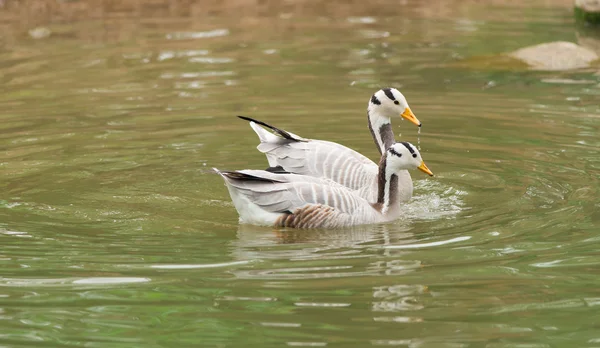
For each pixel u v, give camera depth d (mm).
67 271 12031
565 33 28281
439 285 11484
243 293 11258
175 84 22938
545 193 15578
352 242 13453
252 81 23250
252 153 18062
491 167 17172
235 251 12969
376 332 10078
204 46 26797
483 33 28469
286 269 12141
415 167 14812
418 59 25484
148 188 16094
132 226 14148
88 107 21078
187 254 12812
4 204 15039
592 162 17109
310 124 19688
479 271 11984
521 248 12891
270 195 14289
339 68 24453
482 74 24016
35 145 18391
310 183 14531
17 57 25531
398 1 33594
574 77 23750
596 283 11477
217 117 20281
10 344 9883
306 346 9727
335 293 11234
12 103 21422
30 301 11039
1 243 13148
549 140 18547
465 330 10141
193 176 16781
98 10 31547
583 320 10375
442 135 19156
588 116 20062
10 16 30531
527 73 24250
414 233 13883
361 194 15516
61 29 28781
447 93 22203
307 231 14133
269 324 10328
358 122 19875
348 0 33562
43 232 13727
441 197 15750
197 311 10719
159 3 32562
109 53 25969
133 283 11609
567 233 13492
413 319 10414
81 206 15062
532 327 10156
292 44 27156
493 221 14281
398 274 11898
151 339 9969
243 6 32406
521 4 33000
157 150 18188
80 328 10281
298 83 23047
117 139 18797
